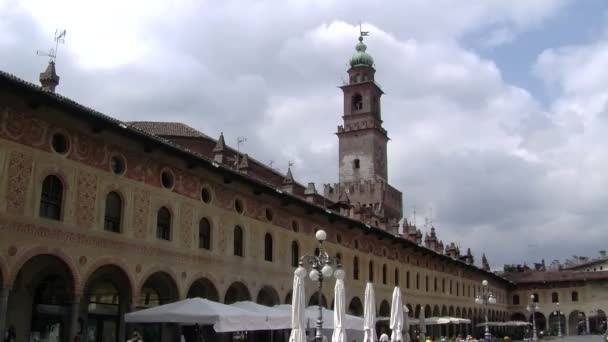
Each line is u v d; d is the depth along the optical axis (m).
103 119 27.30
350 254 51.00
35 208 25.12
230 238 36.59
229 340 38.28
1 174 23.89
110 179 29.00
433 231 79.94
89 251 27.28
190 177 34.19
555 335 103.06
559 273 104.31
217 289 34.81
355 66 96.81
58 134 26.78
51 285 28.03
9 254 23.78
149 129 49.50
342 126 95.12
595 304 98.56
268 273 39.72
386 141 97.62
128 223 29.62
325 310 37.59
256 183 37.88
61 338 27.80
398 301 35.84
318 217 46.66
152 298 32.53
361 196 88.69
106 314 29.72
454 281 76.69
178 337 33.50
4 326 23.34
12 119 24.69
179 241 32.62
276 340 42.31
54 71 30.83
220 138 43.53
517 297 104.62
